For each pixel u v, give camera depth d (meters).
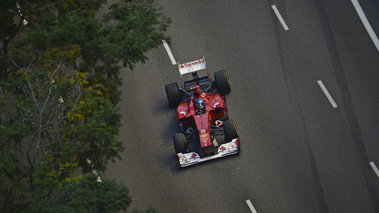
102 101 12.68
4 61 12.64
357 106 16.23
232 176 15.29
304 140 15.76
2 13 12.93
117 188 11.68
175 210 14.93
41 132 12.38
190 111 15.57
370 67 17.22
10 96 12.37
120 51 12.82
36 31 12.60
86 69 13.68
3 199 11.38
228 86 17.12
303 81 17.42
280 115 16.62
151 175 16.02
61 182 11.57
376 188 14.02
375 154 14.84
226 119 16.31
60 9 13.71
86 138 12.49
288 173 15.00
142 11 13.85
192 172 15.71
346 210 13.74
